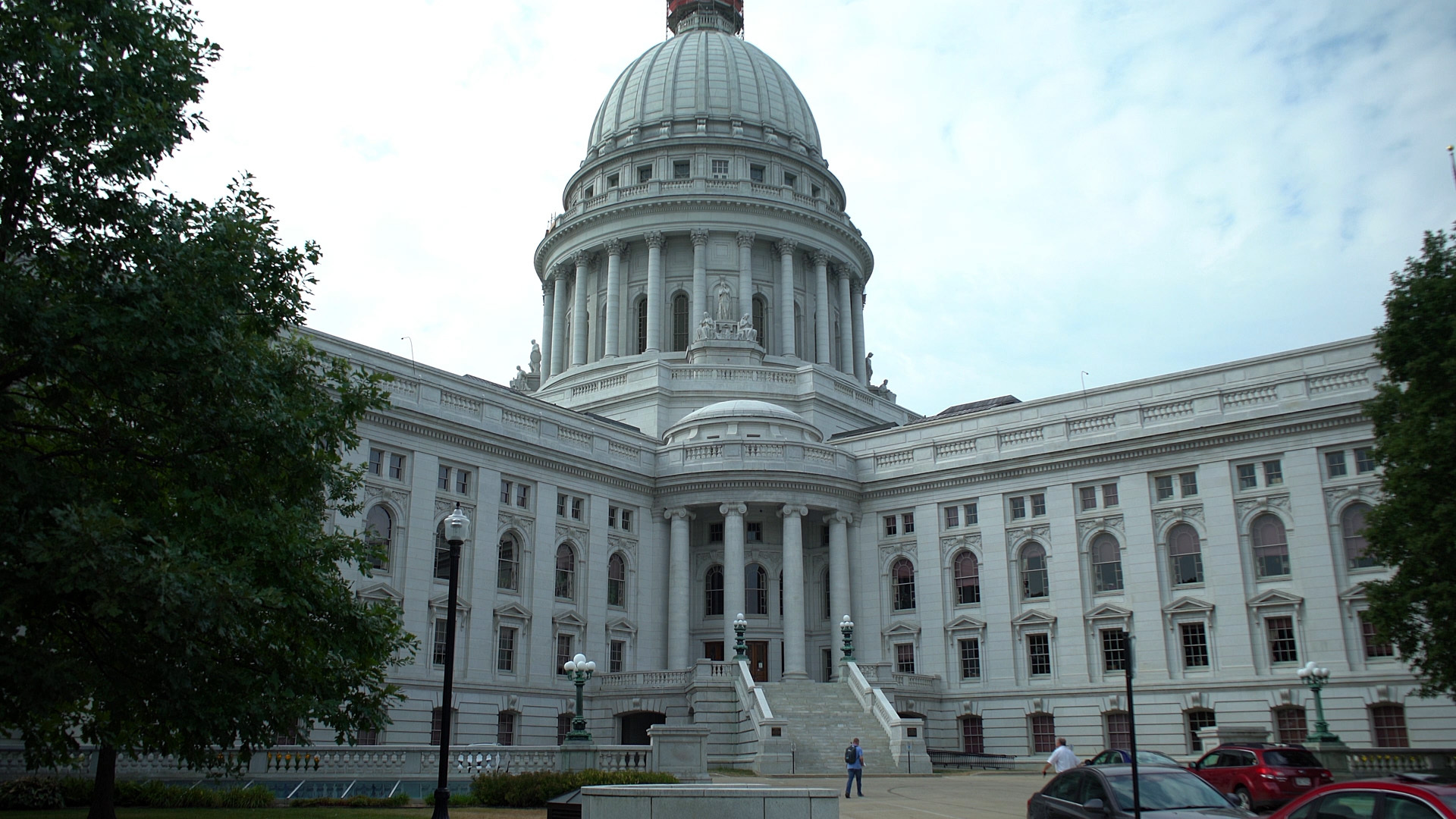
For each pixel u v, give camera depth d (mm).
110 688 20797
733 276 93438
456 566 26656
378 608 26844
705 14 118000
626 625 67625
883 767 52625
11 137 21188
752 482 69125
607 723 62312
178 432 22516
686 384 84000
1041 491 65625
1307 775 32625
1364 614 41500
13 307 19578
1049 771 54156
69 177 22047
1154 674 59594
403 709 54625
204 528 22453
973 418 70688
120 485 22641
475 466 60875
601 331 95688
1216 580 58875
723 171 98188
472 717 57531
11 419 21703
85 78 21734
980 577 66625
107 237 22266
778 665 69438
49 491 19938
